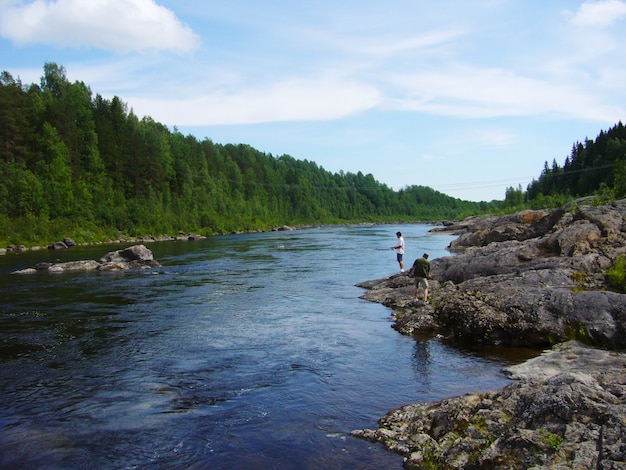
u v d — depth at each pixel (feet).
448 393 32.63
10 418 30.19
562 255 68.39
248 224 395.96
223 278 97.66
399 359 41.27
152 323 57.06
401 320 54.60
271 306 66.95
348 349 44.73
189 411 30.68
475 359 41.09
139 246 125.59
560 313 44.39
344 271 107.24
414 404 29.14
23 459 24.90
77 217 247.91
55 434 27.78
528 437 21.12
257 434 27.12
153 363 41.32
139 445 26.21
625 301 42.27
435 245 181.47
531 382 26.21
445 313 50.85
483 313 47.01
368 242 211.00
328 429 27.53
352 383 35.19
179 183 384.47
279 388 34.47
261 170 542.16
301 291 79.92
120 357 43.24
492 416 24.34
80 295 78.13
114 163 315.58
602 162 360.89
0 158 246.47
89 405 32.12
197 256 150.51
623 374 27.91
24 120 260.42
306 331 52.13
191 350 45.21
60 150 270.05
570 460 19.06
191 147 454.40
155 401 32.58
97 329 54.19
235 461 24.18
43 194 238.68
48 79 375.45
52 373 39.01
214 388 34.83
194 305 68.28
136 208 287.28
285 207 530.68
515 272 64.34
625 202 77.61
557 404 22.15
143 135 366.02
